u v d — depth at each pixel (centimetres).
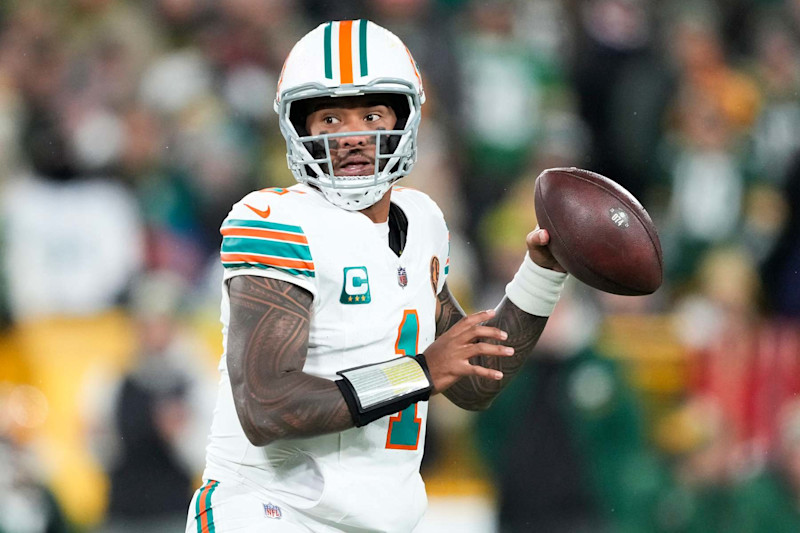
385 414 879
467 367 879
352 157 942
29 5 2627
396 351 951
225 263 915
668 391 2317
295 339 888
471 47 2758
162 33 2683
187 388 2034
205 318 2272
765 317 2575
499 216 2386
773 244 2625
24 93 2494
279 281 902
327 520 953
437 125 2594
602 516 1981
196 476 2038
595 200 954
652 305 2512
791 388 2344
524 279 1007
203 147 2433
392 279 950
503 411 1967
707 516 2069
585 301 2072
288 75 945
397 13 2723
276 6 2709
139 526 1983
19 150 2402
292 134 951
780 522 2039
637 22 2980
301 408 862
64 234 2306
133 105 2519
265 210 915
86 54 2572
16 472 1931
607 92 2897
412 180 2497
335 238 926
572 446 1958
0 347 2217
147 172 2425
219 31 2647
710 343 2373
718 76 2975
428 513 2172
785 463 2053
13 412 2052
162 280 2189
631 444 1997
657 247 955
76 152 2377
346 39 936
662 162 2841
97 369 2212
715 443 2166
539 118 2759
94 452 2036
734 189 2784
